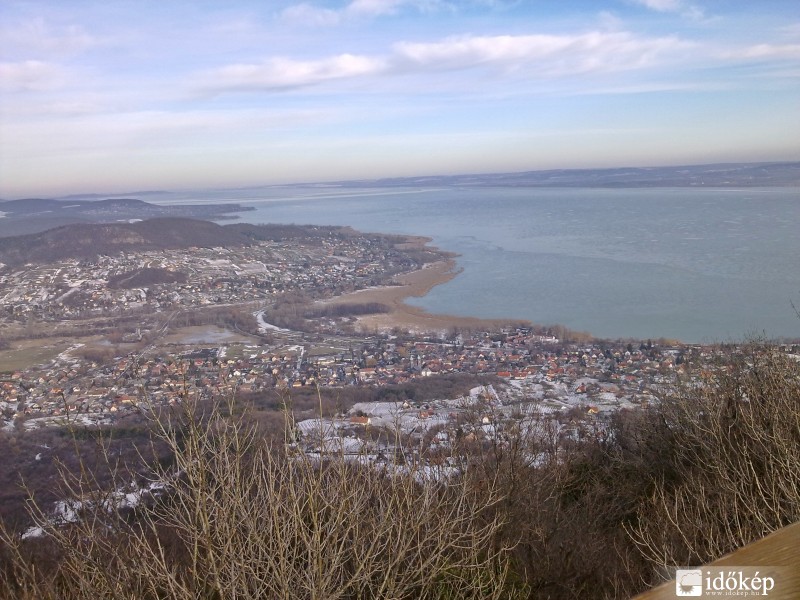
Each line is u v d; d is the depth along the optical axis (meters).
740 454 4.39
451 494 3.62
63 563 2.73
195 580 2.57
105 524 2.75
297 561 2.75
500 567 3.51
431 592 3.08
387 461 3.28
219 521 2.57
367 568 2.77
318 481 2.76
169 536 3.00
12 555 2.90
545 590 3.92
